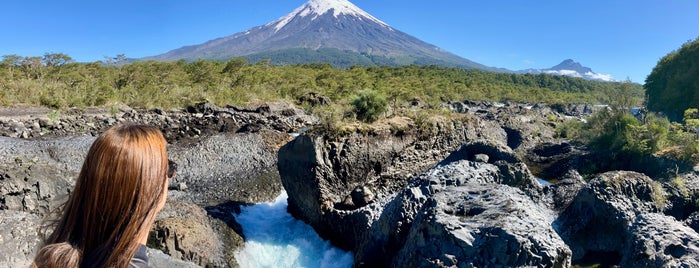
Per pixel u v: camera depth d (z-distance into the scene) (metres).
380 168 17.91
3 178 12.91
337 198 16.23
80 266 1.57
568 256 8.93
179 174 22.27
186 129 28.92
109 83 52.28
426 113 21.97
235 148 26.33
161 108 36.44
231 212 17.27
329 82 83.50
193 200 18.98
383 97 19.95
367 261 12.51
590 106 95.75
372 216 13.93
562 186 15.91
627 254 11.01
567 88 155.50
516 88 138.12
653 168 18.20
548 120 47.06
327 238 15.68
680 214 14.27
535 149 27.80
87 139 23.98
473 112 56.78
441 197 11.01
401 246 11.84
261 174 23.25
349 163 16.64
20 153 20.20
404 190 12.85
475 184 11.92
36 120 25.38
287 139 30.05
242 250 14.45
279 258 14.51
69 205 1.69
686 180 15.70
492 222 9.21
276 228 16.44
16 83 34.84
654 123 20.66
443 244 9.27
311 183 15.93
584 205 13.47
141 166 1.67
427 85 107.06
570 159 23.02
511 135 32.84
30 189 13.29
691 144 17.53
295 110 43.53
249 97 50.66
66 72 54.16
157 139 1.83
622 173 14.20
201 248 13.07
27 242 10.25
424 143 20.23
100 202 1.60
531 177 15.69
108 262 1.56
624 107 23.31
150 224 1.71
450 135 21.92
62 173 14.62
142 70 58.75
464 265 8.78
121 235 1.60
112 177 1.61
